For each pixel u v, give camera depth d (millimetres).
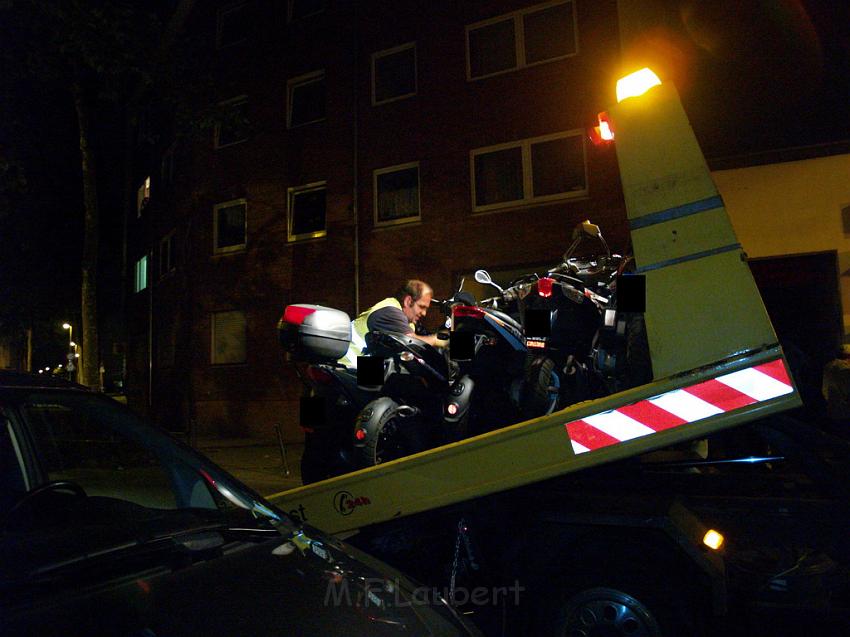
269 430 16266
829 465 3283
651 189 3154
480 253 13586
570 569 3436
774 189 9766
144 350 22672
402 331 4410
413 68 14953
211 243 17734
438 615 2109
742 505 3494
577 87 12797
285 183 16547
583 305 4352
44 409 2785
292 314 4363
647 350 3639
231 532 2273
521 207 13188
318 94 16375
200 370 17562
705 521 3564
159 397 20609
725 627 3471
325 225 15859
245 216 17281
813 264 9578
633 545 3350
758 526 3453
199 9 18578
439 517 3625
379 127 15117
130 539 2016
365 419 4051
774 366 2836
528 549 3498
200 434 17281
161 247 21422
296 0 16875
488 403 4348
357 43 15641
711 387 2918
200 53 17438
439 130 14281
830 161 9508
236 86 17594
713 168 10055
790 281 9695
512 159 13477
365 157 15258
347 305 15273
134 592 1729
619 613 3271
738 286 2949
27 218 20156
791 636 3570
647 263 3109
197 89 13688
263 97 17094
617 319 3943
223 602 1760
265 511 2596
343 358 4598
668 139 3160
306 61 16453
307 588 1950
